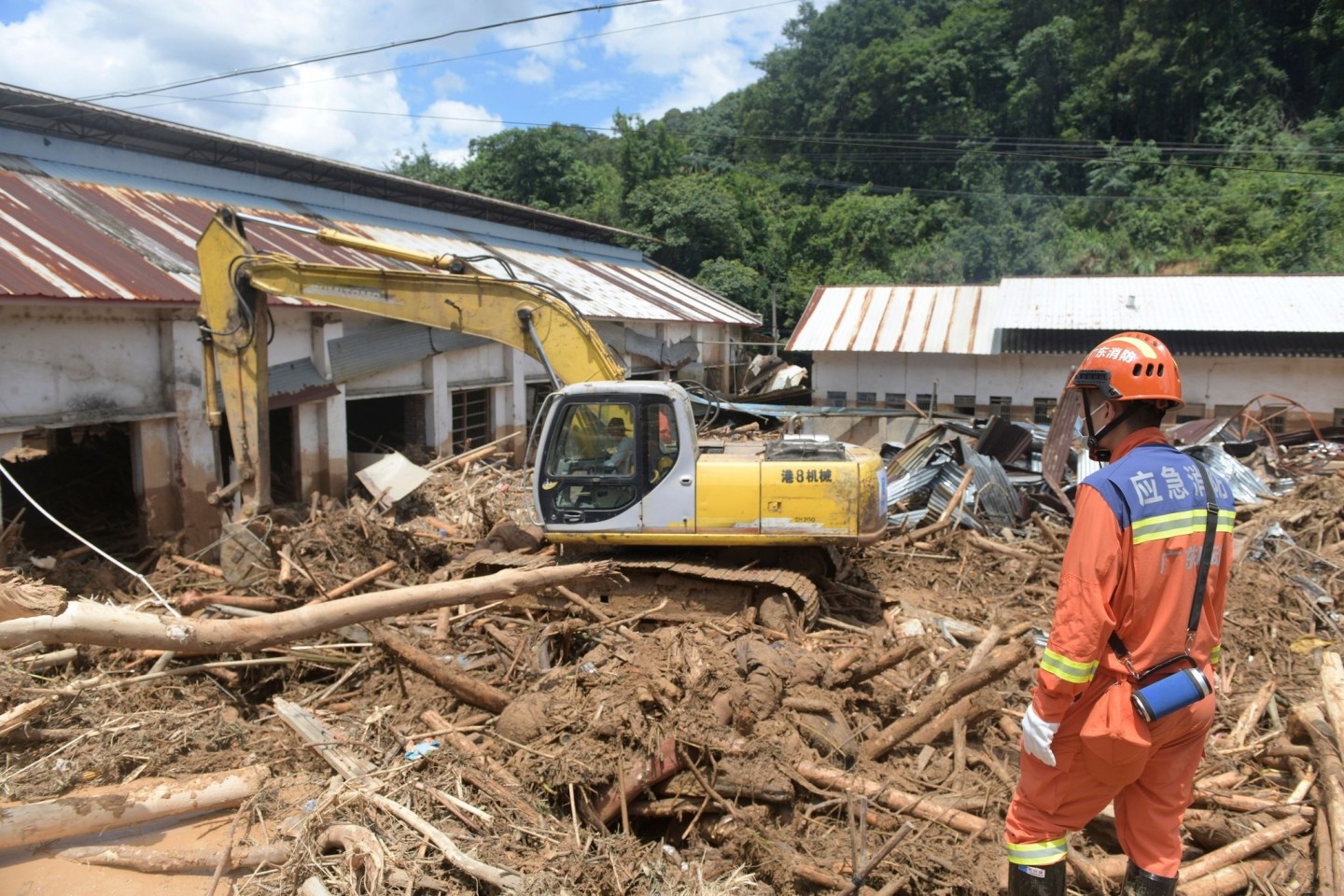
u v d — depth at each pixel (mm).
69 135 13938
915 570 9578
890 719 5988
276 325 11508
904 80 43812
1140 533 3061
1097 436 3449
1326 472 13367
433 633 7164
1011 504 11391
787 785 4758
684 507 7371
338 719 5762
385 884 3982
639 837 4953
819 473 7324
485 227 21922
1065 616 3092
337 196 17875
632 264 28422
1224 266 31672
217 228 8148
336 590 7668
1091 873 4148
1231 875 4234
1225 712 6277
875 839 4547
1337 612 8367
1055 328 19500
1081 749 3221
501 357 16438
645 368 21219
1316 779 4918
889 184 44312
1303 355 18422
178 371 9898
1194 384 19750
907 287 24703
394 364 13383
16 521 8469
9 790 4742
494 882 3973
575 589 7578
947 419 16000
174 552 9547
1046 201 37594
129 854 4281
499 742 5227
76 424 8984
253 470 8367
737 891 4242
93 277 9055
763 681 5438
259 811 4652
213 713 5656
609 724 4984
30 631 4914
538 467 7500
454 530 11125
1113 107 39219
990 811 4727
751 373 25922
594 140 64188
